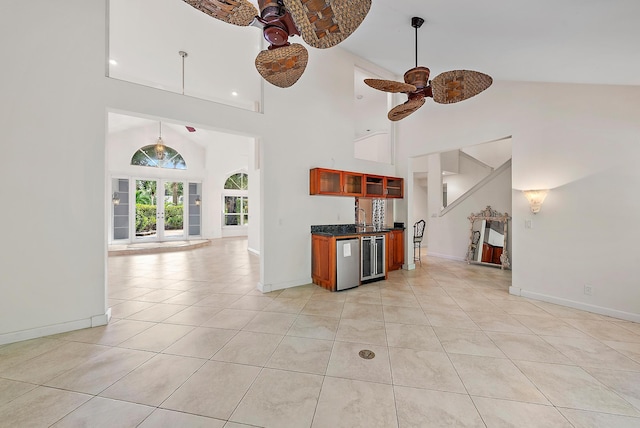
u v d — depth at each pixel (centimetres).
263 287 391
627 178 296
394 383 187
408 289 411
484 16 220
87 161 269
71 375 193
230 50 458
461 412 160
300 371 200
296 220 423
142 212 912
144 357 217
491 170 755
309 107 433
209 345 237
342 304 344
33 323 246
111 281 451
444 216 697
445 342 245
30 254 245
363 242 435
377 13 272
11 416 154
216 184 1055
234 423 151
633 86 293
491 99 414
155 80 573
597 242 315
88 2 269
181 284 433
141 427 147
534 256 366
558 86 345
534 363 212
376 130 852
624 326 279
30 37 244
